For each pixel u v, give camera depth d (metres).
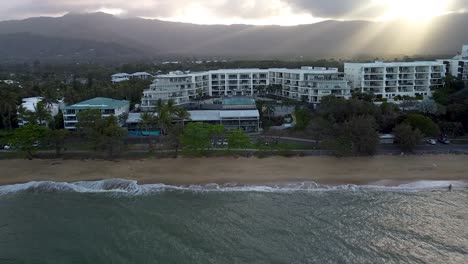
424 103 112.56
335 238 53.88
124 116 120.50
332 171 80.31
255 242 53.09
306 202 66.44
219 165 84.88
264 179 77.06
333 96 126.38
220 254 50.25
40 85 166.75
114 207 65.44
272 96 170.62
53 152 94.19
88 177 79.50
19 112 110.50
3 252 51.59
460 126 103.94
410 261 48.25
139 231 56.69
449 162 84.19
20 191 73.50
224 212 62.78
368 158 87.12
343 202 66.19
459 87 141.88
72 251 51.50
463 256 49.16
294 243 52.69
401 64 149.12
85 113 102.38
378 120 103.69
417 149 92.62
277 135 107.12
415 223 58.03
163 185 75.31
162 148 96.00
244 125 114.56
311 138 103.38
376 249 50.97
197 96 163.12
